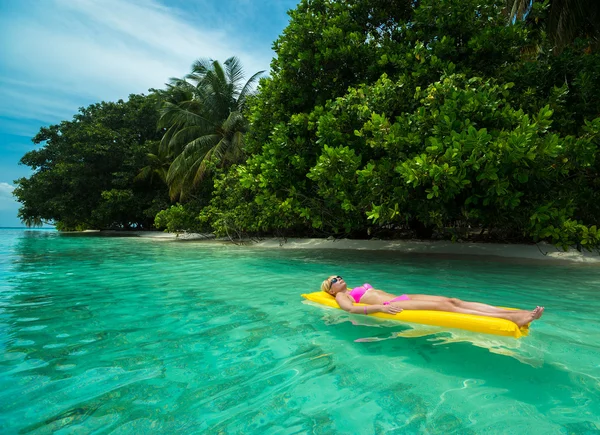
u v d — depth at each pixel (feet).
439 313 12.01
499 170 22.48
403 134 25.67
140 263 30.71
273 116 39.17
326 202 33.53
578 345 10.09
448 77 25.36
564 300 15.39
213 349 10.25
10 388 8.02
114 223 112.88
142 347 10.48
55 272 25.70
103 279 22.52
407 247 37.65
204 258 34.04
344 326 12.26
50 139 105.70
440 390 7.66
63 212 94.48
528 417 6.56
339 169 27.68
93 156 92.84
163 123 81.15
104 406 7.23
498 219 27.61
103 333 11.79
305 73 37.60
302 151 33.47
